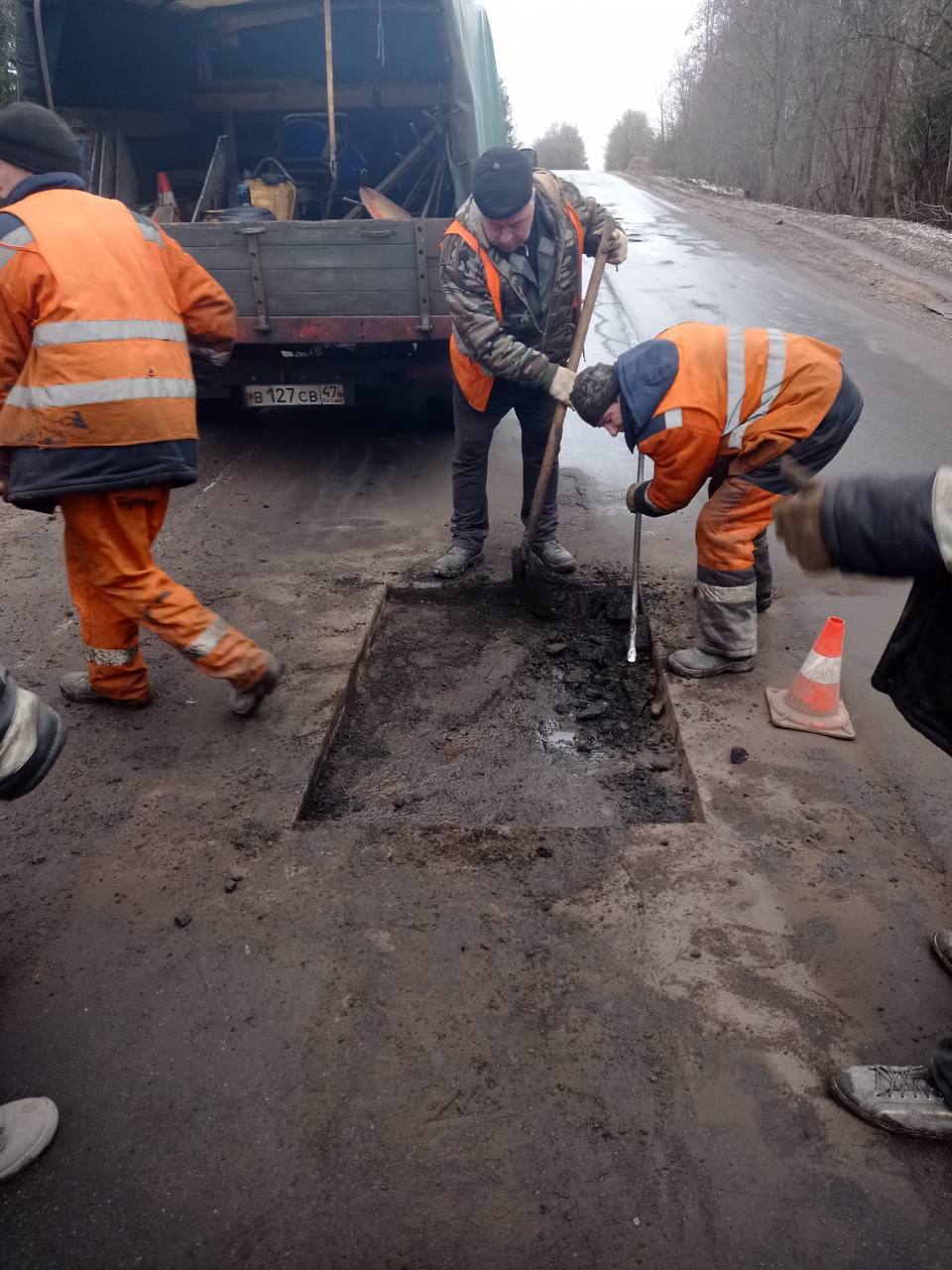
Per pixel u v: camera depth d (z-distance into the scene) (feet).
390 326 16.72
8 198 9.02
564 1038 6.85
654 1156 6.08
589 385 10.64
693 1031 6.89
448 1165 6.05
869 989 7.23
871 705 10.85
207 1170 6.06
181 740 10.33
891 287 36.76
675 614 12.94
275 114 23.36
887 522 4.84
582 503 17.16
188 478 9.46
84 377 8.48
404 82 22.56
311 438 21.24
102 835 8.92
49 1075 6.66
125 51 20.93
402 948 7.63
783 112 70.28
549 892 8.18
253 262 16.39
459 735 11.06
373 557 14.98
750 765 9.77
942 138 52.29
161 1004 7.18
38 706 5.81
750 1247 5.59
